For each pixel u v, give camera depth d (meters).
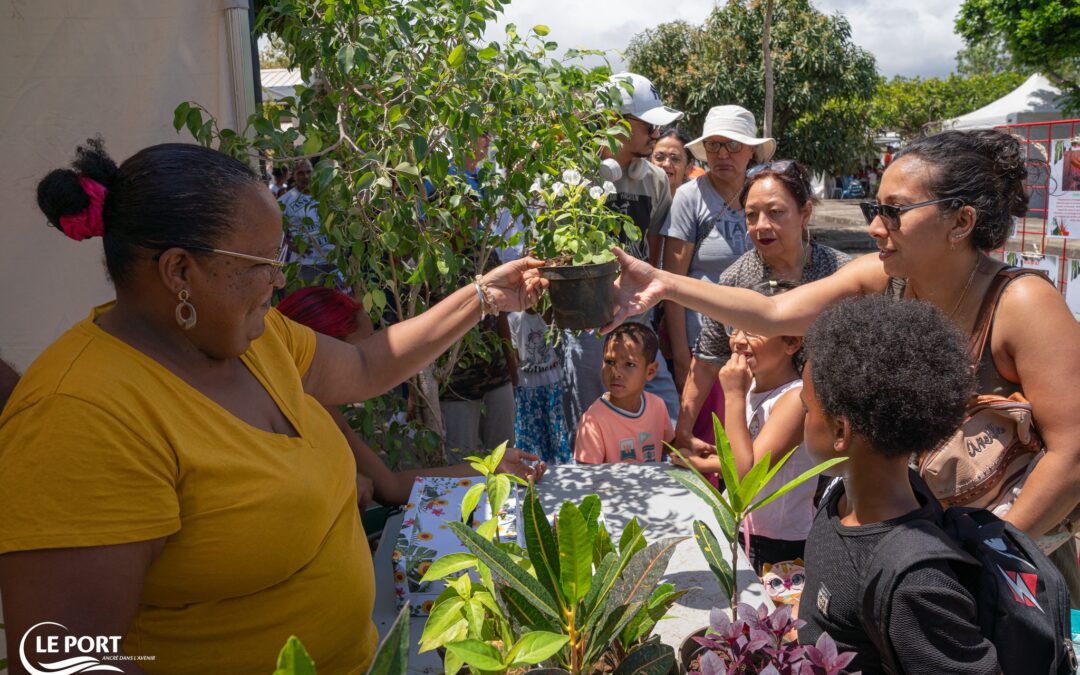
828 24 12.88
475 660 0.94
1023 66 18.00
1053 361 1.58
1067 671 1.15
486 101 2.32
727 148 3.38
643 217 3.60
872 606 1.14
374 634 1.45
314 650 1.25
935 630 1.08
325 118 2.38
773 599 1.91
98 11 2.50
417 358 1.75
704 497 1.27
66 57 2.50
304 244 2.57
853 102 13.69
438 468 2.24
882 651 1.15
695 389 2.57
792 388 2.12
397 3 2.17
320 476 1.26
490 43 2.18
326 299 2.11
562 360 3.60
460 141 2.20
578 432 2.72
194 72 2.65
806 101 12.72
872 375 1.18
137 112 2.59
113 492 1.00
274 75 5.52
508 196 2.40
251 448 1.17
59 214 1.07
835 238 14.28
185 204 1.07
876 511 1.23
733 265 2.90
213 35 2.65
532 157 2.43
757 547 2.20
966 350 1.25
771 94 8.86
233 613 1.17
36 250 2.59
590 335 3.36
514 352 3.36
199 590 1.13
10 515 0.96
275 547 1.16
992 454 1.63
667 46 13.61
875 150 15.00
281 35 2.43
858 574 1.19
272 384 1.30
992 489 1.65
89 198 1.06
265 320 1.43
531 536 1.04
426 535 1.70
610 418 2.68
